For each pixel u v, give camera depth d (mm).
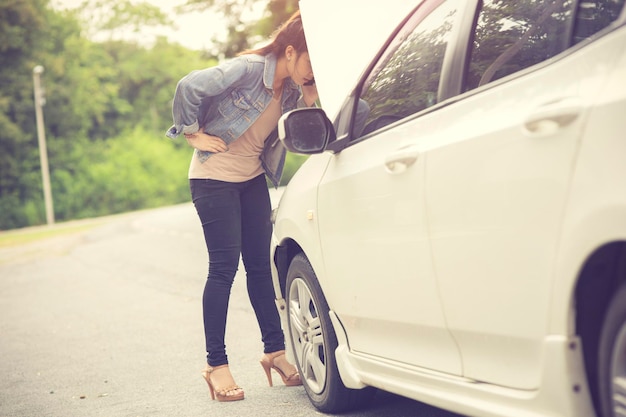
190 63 79438
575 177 2564
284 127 4109
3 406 5832
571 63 2730
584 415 2664
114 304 11000
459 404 3256
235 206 5223
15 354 8016
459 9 3529
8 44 64875
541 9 3086
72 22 69750
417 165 3396
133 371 6602
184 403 5305
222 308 5250
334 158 4273
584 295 2652
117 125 75375
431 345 3488
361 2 4211
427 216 3334
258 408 4930
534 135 2742
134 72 77625
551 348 2686
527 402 2863
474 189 3037
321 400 4621
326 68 4277
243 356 6645
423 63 3672
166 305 10414
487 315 3035
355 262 3979
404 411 4477
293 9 16688
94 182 70688
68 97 68688
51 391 6176
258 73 4988
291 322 4918
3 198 65875
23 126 66812
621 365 2498
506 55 3164
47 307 11438
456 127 3229
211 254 5250
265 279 5430
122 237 25094
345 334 4301
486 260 3000
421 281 3432
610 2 2779
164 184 75188
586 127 2535
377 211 3727
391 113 3838
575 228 2561
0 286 15242
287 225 4738
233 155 5152
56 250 24156
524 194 2787
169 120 78562
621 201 2377
